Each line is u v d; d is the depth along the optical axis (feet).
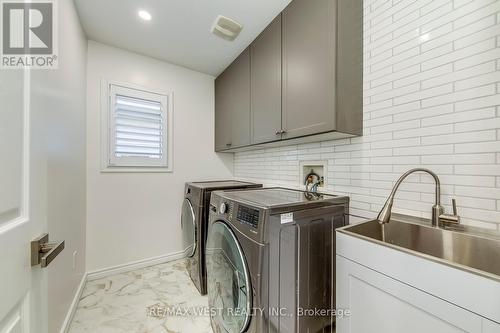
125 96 7.29
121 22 5.85
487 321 1.91
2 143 1.61
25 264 1.89
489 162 3.05
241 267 3.48
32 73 2.06
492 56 3.01
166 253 8.17
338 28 3.98
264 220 3.25
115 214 7.18
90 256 6.76
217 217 4.58
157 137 7.94
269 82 5.61
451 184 3.40
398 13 4.02
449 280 2.15
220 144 8.62
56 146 4.18
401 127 4.00
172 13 5.48
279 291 3.41
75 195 5.51
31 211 2.00
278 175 7.18
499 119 2.96
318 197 4.61
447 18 3.42
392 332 2.62
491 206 3.04
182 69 8.45
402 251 2.52
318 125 4.23
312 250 3.97
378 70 4.34
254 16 5.44
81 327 4.82
